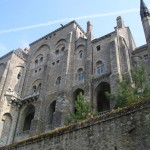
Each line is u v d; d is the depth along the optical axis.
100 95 41.81
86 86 41.03
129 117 15.67
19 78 53.91
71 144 17.27
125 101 26.38
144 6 45.78
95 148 16.02
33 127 41.53
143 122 14.92
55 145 17.97
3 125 44.53
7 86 49.16
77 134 17.41
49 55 53.78
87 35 50.00
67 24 56.22
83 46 49.00
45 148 18.33
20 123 46.50
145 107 15.30
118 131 15.66
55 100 44.78
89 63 44.31
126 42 48.25
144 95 25.95
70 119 29.39
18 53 57.50
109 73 40.25
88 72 42.97
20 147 19.89
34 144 19.19
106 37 46.72
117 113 16.33
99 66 43.72
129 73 37.66
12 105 47.69
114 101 29.42
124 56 41.25
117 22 50.94
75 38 51.84
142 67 30.62
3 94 47.25
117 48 42.03
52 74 50.28
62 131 18.25
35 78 53.06
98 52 45.81
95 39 48.22
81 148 16.64
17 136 44.31
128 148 14.69
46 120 43.50
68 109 40.69
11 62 53.59
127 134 15.16
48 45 57.03
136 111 15.57
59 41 55.06
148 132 14.42
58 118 38.88
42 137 19.06
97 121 16.97
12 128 45.31
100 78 41.00
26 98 48.34
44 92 47.31
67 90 43.00
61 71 48.62
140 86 27.91
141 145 14.31
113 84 36.59
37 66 55.53
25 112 48.34
